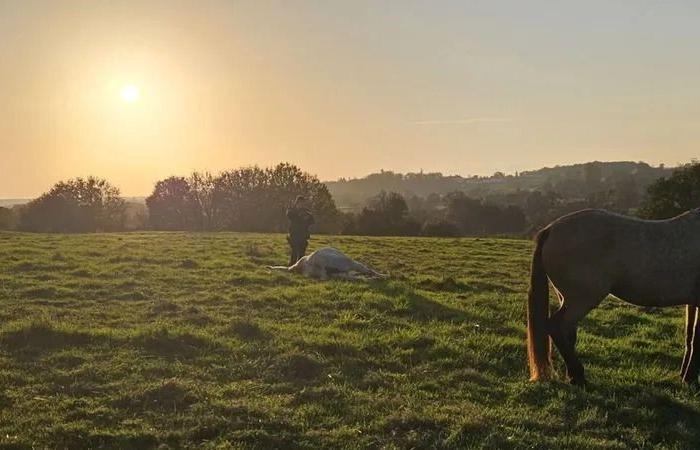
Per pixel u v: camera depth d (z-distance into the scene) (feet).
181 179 212.43
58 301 40.60
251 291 45.57
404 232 190.39
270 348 29.63
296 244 59.93
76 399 23.24
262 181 210.38
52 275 50.52
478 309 40.50
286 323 35.63
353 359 28.50
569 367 26.55
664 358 31.30
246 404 22.84
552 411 23.58
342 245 89.35
